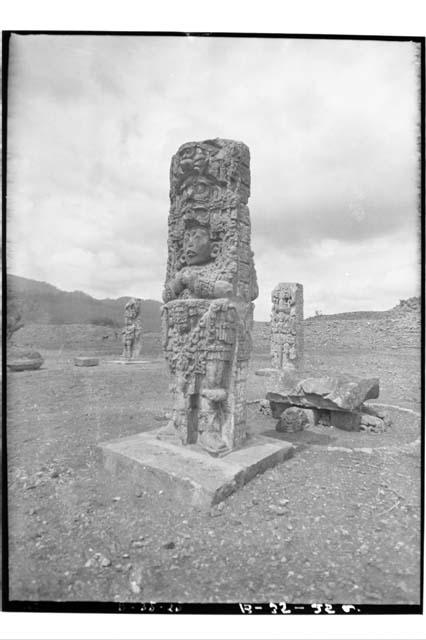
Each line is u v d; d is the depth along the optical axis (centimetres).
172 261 377
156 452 329
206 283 340
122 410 490
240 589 218
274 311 771
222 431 346
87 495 291
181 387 349
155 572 226
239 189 342
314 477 322
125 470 318
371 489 304
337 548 240
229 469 300
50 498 285
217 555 235
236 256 340
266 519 263
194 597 217
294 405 512
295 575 224
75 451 360
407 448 396
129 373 705
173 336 358
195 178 350
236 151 338
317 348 828
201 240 350
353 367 674
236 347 342
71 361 547
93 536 250
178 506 278
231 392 344
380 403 558
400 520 265
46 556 237
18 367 460
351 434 458
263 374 808
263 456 328
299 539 247
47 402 434
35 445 357
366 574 226
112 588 222
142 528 257
